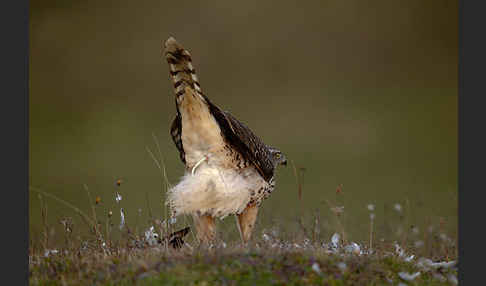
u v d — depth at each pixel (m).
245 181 30.25
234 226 35.53
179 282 22.08
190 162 30.16
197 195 29.73
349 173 74.44
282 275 22.70
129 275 23.12
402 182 69.69
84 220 32.94
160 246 27.78
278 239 29.53
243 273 22.70
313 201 54.44
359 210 50.34
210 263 23.53
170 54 27.62
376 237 34.44
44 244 28.73
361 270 24.34
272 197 54.97
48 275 24.61
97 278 23.45
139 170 73.12
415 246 32.41
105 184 66.69
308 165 78.69
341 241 30.47
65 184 67.75
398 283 23.97
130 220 38.31
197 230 30.52
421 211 49.44
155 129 98.38
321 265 24.06
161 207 47.44
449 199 57.28
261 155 30.77
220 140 29.47
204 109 28.77
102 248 28.16
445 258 30.14
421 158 85.44
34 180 70.50
